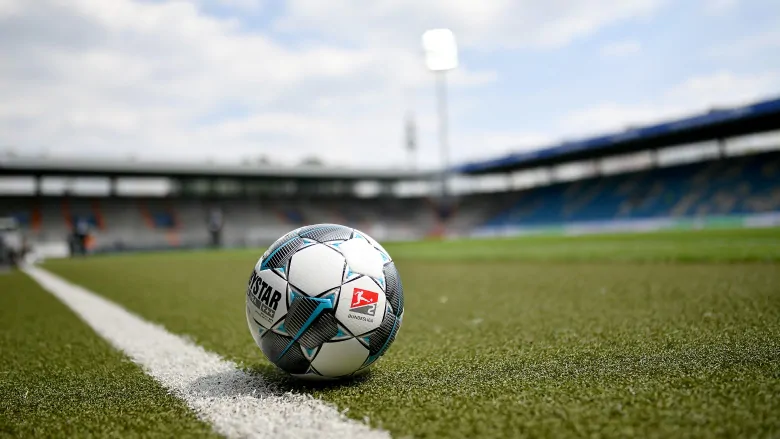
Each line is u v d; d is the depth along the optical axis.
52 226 50.47
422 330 5.77
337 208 64.00
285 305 3.47
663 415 2.75
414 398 3.21
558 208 54.22
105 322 7.34
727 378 3.35
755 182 42.19
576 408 2.91
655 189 48.03
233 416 3.04
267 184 62.47
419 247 32.88
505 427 2.67
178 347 5.34
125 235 52.41
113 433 2.86
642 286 8.88
